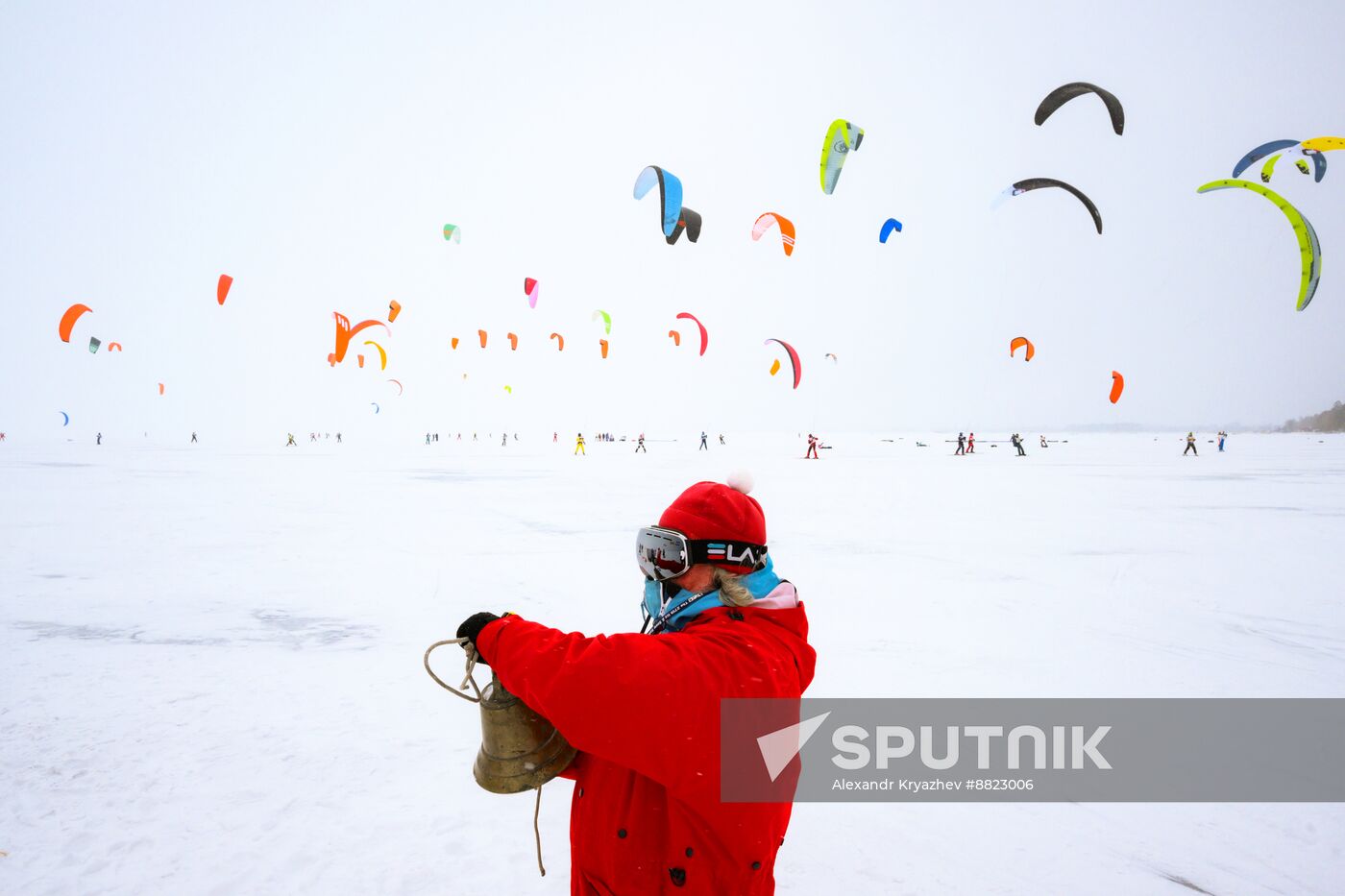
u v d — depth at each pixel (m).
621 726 0.94
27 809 2.73
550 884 2.30
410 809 2.75
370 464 28.33
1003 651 4.71
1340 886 2.33
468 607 5.86
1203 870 2.42
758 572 1.19
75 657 4.55
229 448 47.56
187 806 2.76
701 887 1.02
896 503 14.01
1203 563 7.91
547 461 31.12
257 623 5.36
